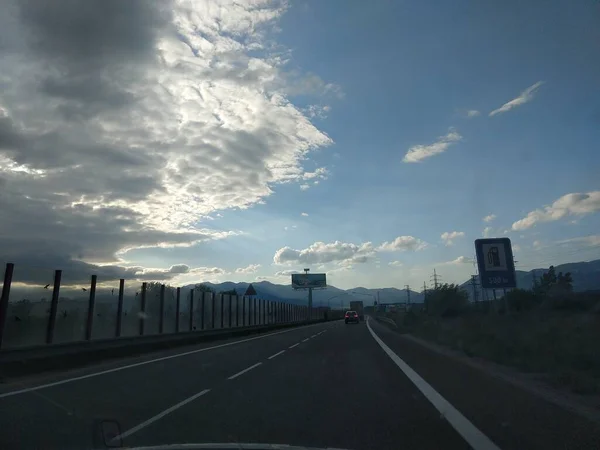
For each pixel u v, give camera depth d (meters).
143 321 26.97
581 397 11.14
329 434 7.96
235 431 8.13
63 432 7.94
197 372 16.08
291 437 7.75
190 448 6.83
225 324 42.09
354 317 76.06
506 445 7.29
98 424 8.52
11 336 17.41
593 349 16.77
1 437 7.61
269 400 10.95
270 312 62.56
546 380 13.78
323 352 23.80
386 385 13.16
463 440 7.59
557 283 69.38
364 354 22.64
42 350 16.42
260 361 19.62
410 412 9.62
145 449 6.71
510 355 18.98
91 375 15.34
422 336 36.66
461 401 10.77
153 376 15.04
